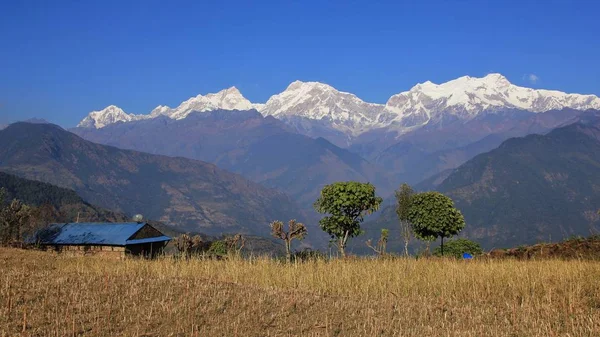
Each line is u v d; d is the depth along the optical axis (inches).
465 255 1300.4
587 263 933.8
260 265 863.1
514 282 733.9
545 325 536.1
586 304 634.2
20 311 529.3
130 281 685.9
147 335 480.4
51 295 592.1
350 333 512.1
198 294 630.5
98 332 480.1
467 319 566.6
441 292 706.8
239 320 536.4
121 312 542.3
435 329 522.3
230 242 1204.5
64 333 471.5
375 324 536.7
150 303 581.6
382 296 681.6
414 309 607.8
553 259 1101.1
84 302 570.6
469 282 742.5
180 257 1099.9
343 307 608.1
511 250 1348.4
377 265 897.5
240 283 737.0
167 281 699.4
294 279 766.5
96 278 697.6
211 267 871.1
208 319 535.8
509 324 541.0
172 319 528.7
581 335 502.3
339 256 1151.0
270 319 546.9
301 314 574.9
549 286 710.5
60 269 821.9
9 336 458.0
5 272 724.7
